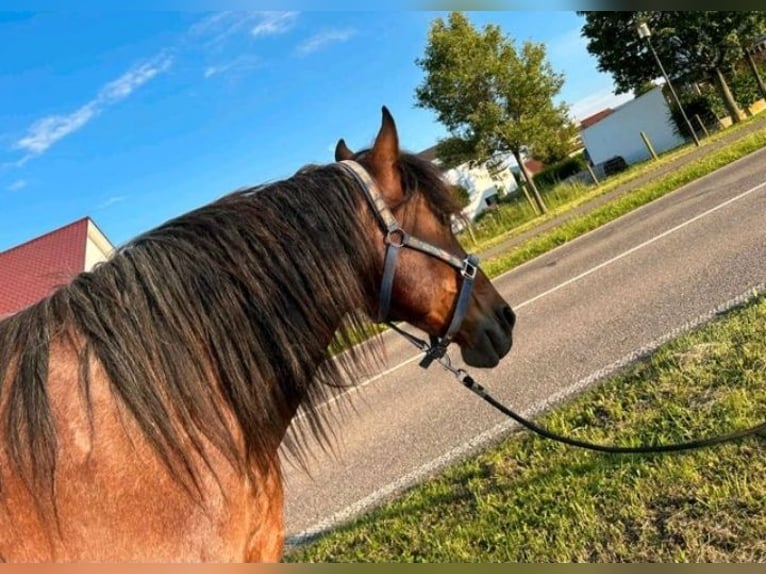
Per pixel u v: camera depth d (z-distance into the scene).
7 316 1.93
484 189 38.97
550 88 26.50
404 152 2.42
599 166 35.59
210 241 1.93
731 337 4.39
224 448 1.76
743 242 7.00
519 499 3.45
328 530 4.18
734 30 29.88
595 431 3.87
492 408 5.28
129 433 1.61
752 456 2.99
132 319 1.74
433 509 3.76
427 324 2.38
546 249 13.27
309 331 2.01
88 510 1.50
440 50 25.98
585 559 2.75
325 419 2.22
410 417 6.02
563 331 6.68
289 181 2.16
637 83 35.50
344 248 2.07
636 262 8.30
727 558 2.45
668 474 3.09
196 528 1.61
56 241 24.14
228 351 1.85
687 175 13.95
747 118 29.98
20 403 1.57
